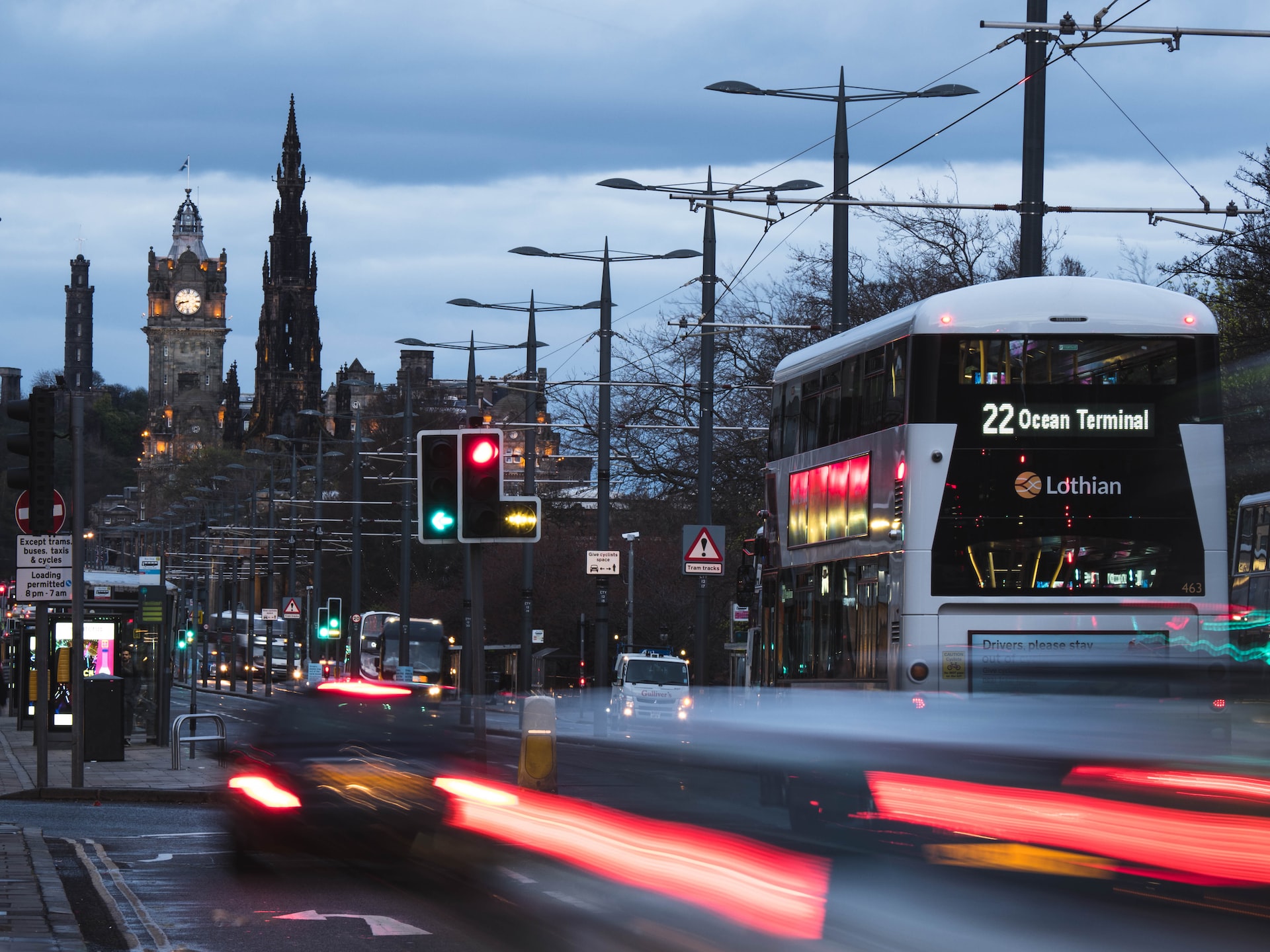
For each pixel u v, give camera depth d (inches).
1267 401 3093.0
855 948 887.7
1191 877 1162.6
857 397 1461.6
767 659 1732.3
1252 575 2313.0
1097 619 1300.4
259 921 1026.1
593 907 1059.9
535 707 1688.0
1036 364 1321.4
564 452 5364.2
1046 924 962.1
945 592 1300.4
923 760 1291.8
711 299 3198.8
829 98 2564.0
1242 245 2987.2
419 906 1085.1
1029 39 1941.4
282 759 1368.1
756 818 1685.5
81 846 1405.0
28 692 3511.3
